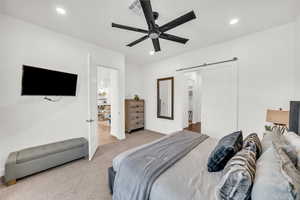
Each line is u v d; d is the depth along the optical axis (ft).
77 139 8.94
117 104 12.82
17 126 7.04
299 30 6.67
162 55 13.26
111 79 13.79
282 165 2.70
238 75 9.25
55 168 7.39
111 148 10.50
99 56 10.70
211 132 10.73
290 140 4.42
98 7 6.06
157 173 3.92
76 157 8.11
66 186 5.93
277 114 6.79
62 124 8.68
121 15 6.68
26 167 6.31
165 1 5.63
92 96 9.21
